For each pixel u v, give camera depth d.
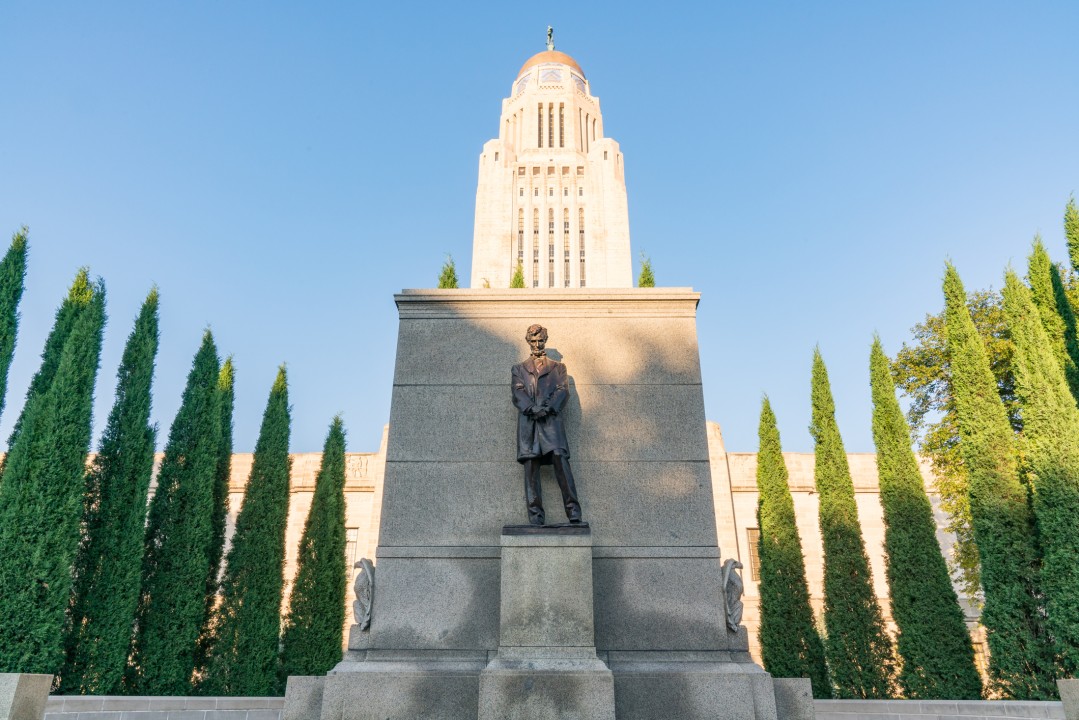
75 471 12.65
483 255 62.50
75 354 13.34
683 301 9.25
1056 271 15.55
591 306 9.24
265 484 17.38
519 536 7.46
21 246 15.23
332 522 18.34
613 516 8.21
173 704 11.34
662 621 7.74
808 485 30.30
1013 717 10.84
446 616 7.76
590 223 63.06
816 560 29.25
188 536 14.97
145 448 14.58
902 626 14.45
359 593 7.88
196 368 16.66
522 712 6.72
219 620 15.87
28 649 11.30
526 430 8.13
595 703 6.75
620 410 8.73
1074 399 13.72
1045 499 12.45
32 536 11.89
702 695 7.23
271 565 16.61
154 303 15.84
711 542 8.09
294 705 7.56
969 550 19.64
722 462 30.14
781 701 7.53
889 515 15.38
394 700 7.19
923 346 21.67
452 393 8.83
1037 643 12.32
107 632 12.87
